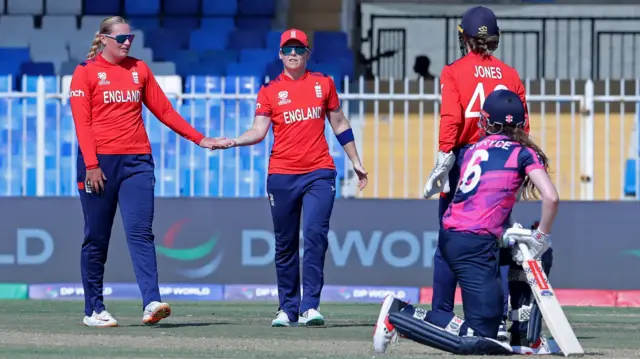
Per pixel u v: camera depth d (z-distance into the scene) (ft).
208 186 148.87
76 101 92.43
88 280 95.45
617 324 104.83
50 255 135.74
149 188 94.02
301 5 197.47
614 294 132.16
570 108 153.89
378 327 71.41
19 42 191.01
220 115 147.84
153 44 189.37
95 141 93.09
